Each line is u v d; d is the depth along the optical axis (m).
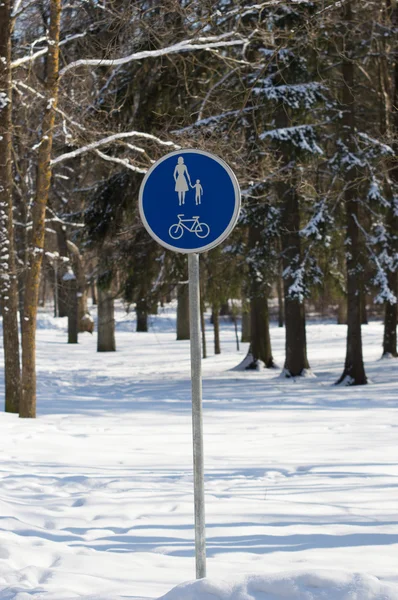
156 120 21.08
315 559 5.36
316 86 21.91
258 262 24.52
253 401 18.84
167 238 4.97
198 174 4.96
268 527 6.37
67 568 5.28
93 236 24.08
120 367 32.91
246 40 15.86
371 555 5.44
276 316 64.81
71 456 10.65
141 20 15.14
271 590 3.92
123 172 23.30
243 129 21.25
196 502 4.71
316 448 11.18
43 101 16.44
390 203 24.19
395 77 24.69
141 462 10.16
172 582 4.94
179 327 47.94
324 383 23.11
